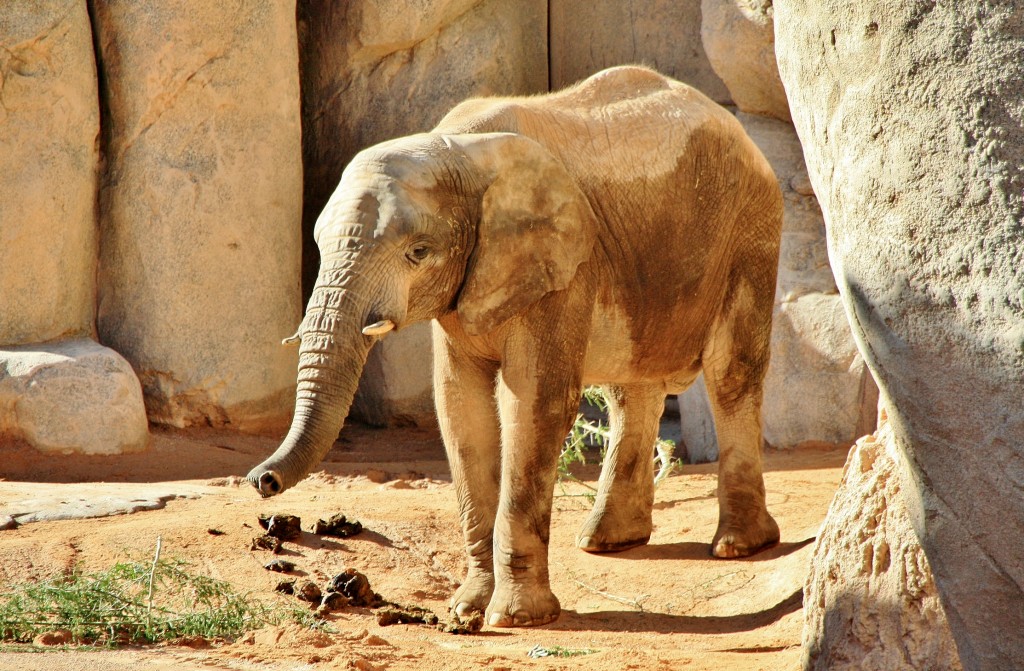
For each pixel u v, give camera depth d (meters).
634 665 8.64
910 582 7.07
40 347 19.12
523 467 10.47
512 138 10.38
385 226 9.58
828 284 18.78
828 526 7.75
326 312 9.47
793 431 18.31
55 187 19.34
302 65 23.39
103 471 17.91
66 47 19.34
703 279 12.17
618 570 12.70
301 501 14.41
